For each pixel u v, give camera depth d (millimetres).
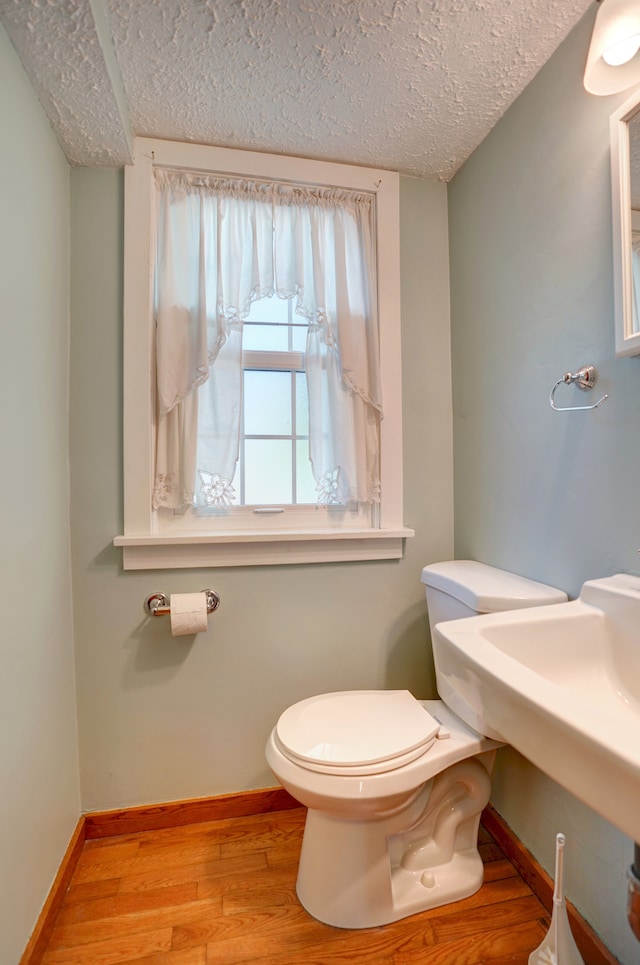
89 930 1038
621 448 930
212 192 1408
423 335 1581
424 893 1082
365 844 1034
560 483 1102
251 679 1426
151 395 1368
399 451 1539
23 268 1011
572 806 1031
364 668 1513
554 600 1062
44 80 1041
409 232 1567
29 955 931
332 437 1478
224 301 1401
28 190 1041
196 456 1383
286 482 1516
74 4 875
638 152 883
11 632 929
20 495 987
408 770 964
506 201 1286
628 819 439
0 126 905
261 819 1401
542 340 1153
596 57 832
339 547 1477
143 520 1350
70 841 1221
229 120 1292
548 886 1079
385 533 1485
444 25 1011
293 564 1453
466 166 1491
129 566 1331
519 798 1216
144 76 1128
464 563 1428
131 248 1346
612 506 954
